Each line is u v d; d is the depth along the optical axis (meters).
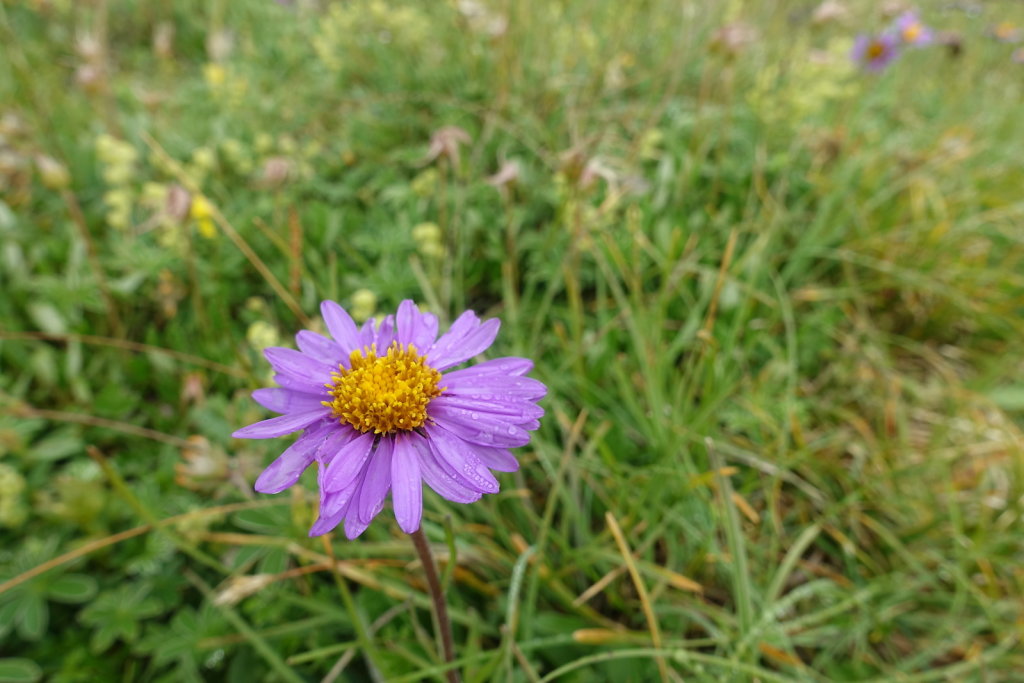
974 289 0.22
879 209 0.24
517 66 0.26
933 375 0.21
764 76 0.26
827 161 0.24
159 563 0.14
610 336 0.18
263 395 0.09
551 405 0.16
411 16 0.29
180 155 0.24
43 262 0.19
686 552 0.15
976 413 0.19
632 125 0.26
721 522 0.14
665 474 0.14
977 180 0.26
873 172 0.25
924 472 0.17
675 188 0.23
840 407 0.19
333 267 0.17
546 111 0.26
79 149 0.23
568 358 0.17
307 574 0.14
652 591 0.14
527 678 0.13
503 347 0.18
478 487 0.08
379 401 0.08
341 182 0.24
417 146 0.24
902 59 0.35
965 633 0.14
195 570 0.14
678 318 0.20
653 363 0.17
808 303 0.21
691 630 0.14
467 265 0.20
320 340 0.09
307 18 0.36
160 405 0.18
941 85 0.36
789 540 0.16
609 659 0.12
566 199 0.19
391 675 0.12
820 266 0.22
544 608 0.14
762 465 0.16
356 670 0.13
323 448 0.08
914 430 0.19
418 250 0.19
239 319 0.20
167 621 0.14
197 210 0.16
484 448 0.08
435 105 0.26
